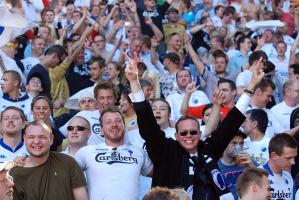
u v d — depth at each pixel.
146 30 31.59
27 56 26.61
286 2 37.50
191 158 15.70
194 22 36.12
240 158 16.81
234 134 15.94
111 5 33.28
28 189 15.29
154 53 27.80
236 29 33.03
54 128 18.75
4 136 17.17
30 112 20.69
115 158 15.96
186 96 21.39
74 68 24.77
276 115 21.97
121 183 15.82
